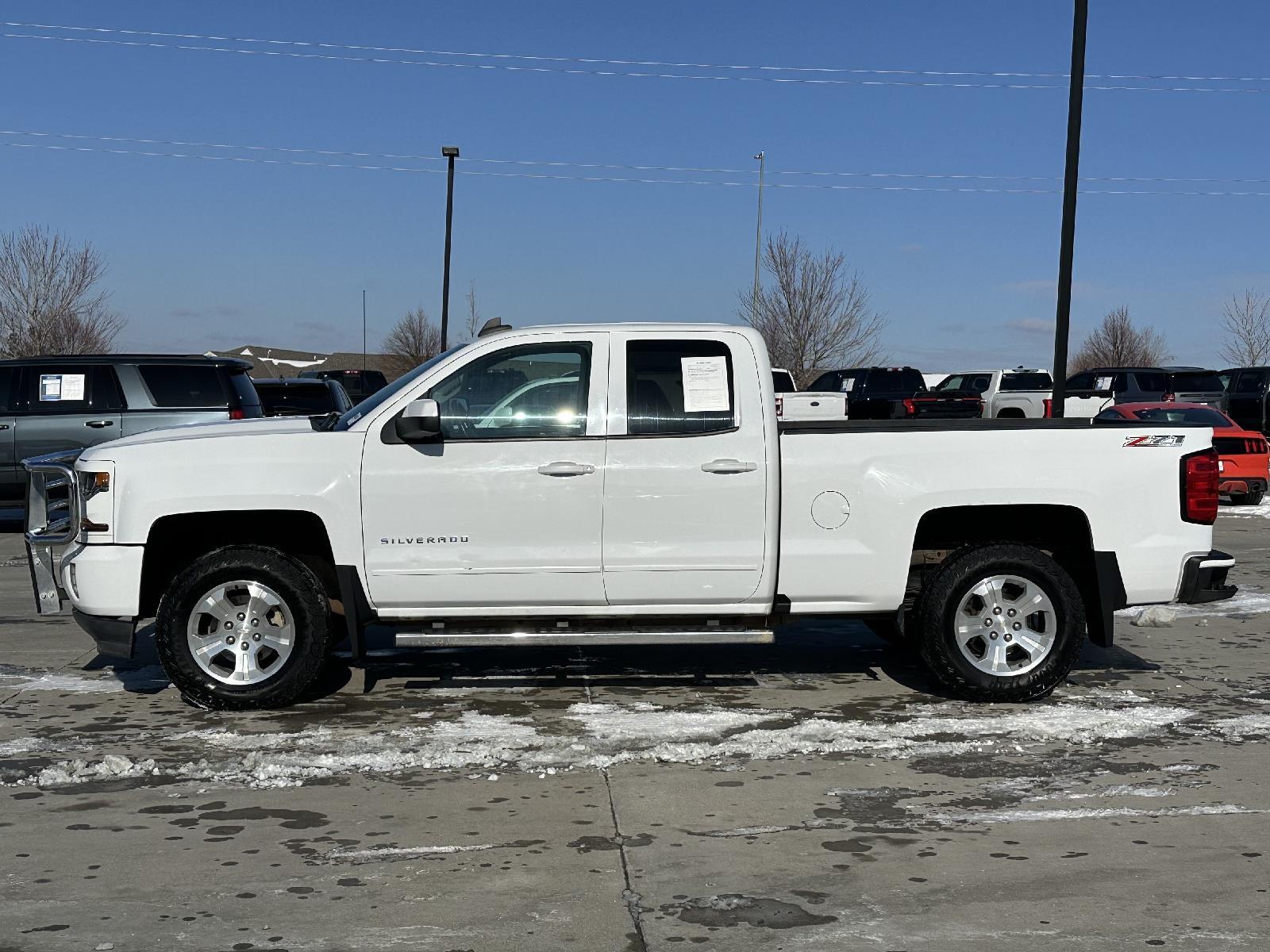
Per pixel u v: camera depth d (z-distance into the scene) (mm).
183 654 6992
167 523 7121
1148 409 21078
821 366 49906
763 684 7828
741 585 7086
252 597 7055
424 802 5547
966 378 38531
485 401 7090
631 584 7051
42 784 5793
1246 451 20453
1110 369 31172
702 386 7105
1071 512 7297
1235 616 10438
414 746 6391
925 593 7273
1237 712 7168
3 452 15078
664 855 4906
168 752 6301
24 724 6840
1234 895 4516
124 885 4594
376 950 4066
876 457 7117
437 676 8016
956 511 7379
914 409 24141
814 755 6273
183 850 4961
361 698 7418
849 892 4535
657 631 7051
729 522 7039
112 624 7062
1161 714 7082
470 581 7016
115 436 15094
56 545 7594
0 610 10562
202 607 7012
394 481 6980
